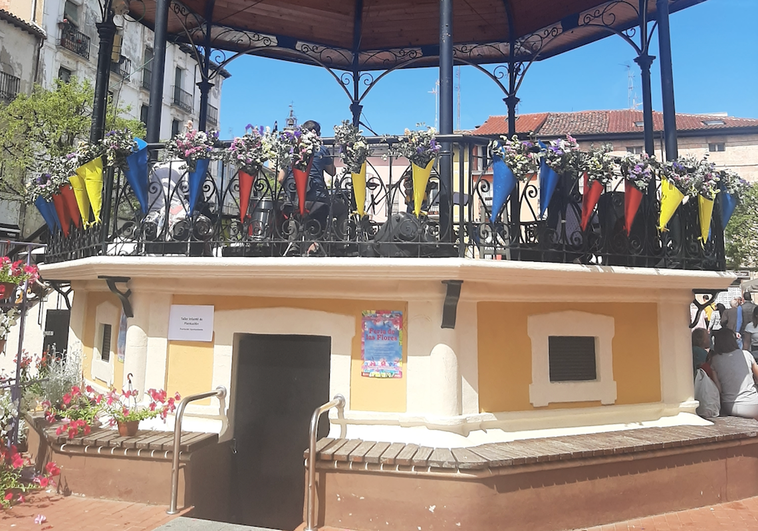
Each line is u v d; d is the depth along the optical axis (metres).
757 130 28.33
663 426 5.04
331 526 3.90
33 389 5.71
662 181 4.91
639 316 5.21
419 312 4.41
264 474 4.91
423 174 4.33
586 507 4.07
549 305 4.84
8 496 4.34
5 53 23.98
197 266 4.54
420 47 9.14
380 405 4.45
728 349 5.75
